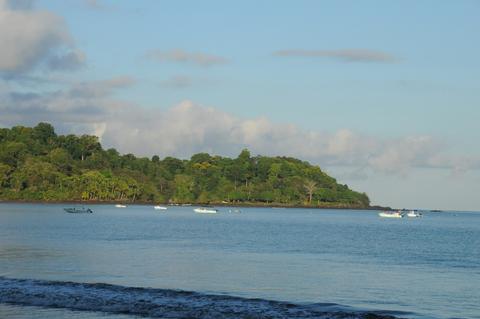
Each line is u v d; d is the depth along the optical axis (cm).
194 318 3662
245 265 6562
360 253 8644
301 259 7419
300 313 3722
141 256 7256
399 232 16012
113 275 5566
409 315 4062
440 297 4794
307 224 19375
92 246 8562
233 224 17625
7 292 4259
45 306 3947
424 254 8731
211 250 8406
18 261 6431
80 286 4425
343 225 19488
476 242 11881
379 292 4962
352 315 3694
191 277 5553
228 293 4762
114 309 3859
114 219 18062
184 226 15538
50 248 8019
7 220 15662
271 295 4712
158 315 3722
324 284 5309
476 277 6044
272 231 14388
